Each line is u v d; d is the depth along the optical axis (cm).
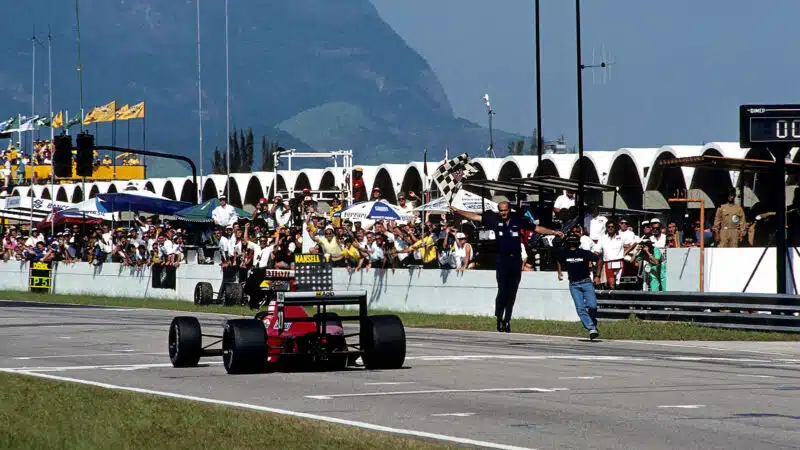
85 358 7375
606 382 5859
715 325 9325
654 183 14400
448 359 7075
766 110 9831
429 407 4969
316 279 6325
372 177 19475
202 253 17438
